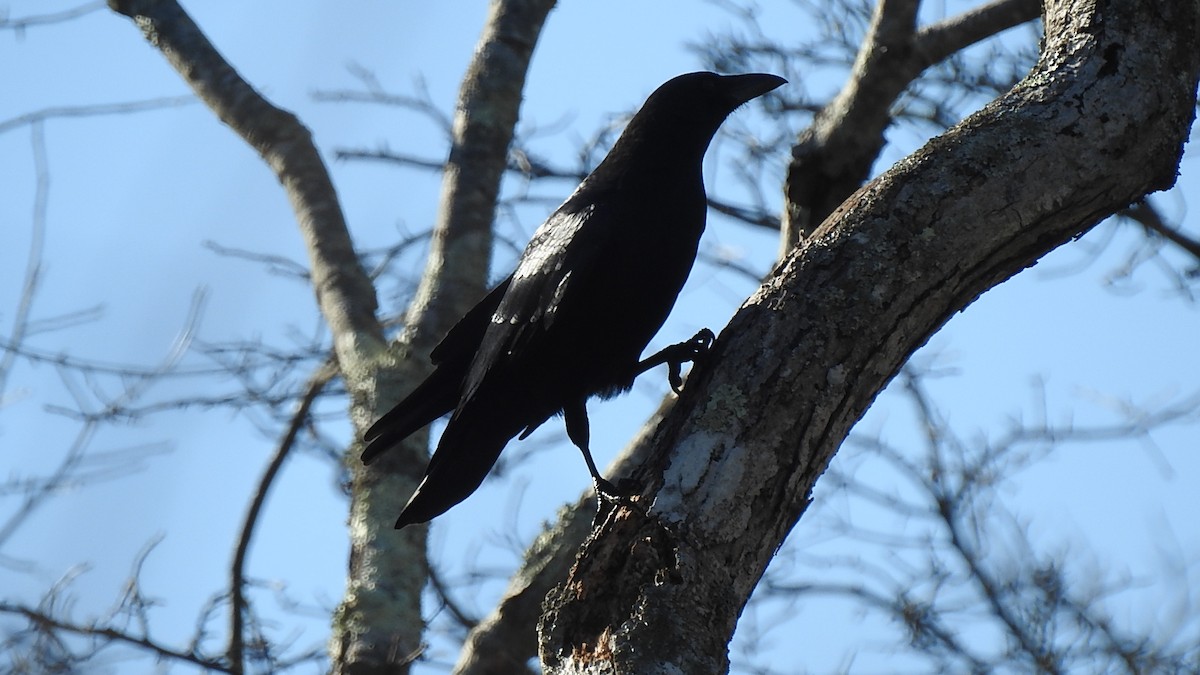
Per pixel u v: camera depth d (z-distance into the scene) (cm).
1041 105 760
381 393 1311
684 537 649
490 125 1462
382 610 1196
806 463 686
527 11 1523
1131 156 755
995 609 1491
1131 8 786
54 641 1129
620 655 625
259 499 1391
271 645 1266
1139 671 1434
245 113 1520
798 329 702
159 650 1198
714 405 685
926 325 727
